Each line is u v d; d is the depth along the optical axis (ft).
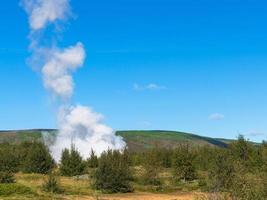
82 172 355.15
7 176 260.01
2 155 378.12
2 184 226.99
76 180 307.78
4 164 371.35
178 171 312.71
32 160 355.77
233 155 293.23
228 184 84.17
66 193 236.84
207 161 322.34
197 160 348.38
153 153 379.14
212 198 83.30
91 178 284.61
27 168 355.77
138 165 410.52
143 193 260.42
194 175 312.91
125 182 267.59
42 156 358.43
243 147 303.27
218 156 241.14
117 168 270.05
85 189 259.80
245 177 83.82
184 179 311.68
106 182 263.08
